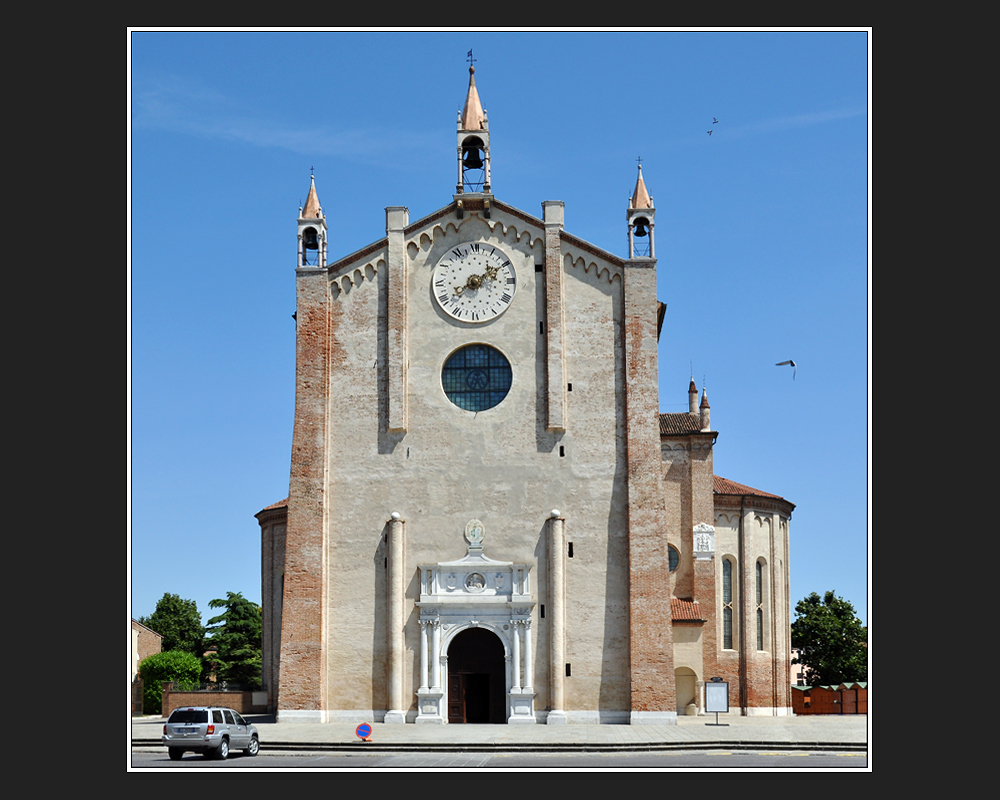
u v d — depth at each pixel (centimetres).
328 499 7175
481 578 7025
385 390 7269
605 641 6925
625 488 7081
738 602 9044
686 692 8144
